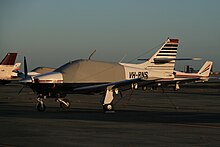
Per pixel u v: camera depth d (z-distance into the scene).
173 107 50.25
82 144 20.98
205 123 31.23
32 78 44.41
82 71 46.59
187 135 24.50
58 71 46.28
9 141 21.80
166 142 21.83
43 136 23.75
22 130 26.45
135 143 21.42
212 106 52.06
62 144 20.92
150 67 52.00
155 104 55.81
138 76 50.31
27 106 50.69
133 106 52.00
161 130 26.80
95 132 25.64
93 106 51.94
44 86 44.56
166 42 52.78
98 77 47.19
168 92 100.94
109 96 43.25
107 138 23.11
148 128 27.88
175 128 27.95
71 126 28.84
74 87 45.72
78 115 38.25
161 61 52.31
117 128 27.78
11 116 36.59
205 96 79.06
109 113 40.88
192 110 45.41
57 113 40.50
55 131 26.05
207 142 21.88
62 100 46.72
